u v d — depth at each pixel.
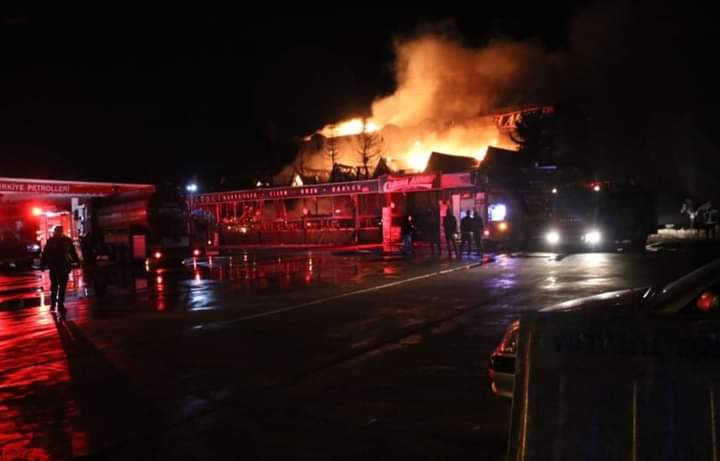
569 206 25.48
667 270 16.05
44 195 27.14
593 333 2.69
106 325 11.16
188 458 4.84
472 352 7.84
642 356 2.60
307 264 22.62
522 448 2.70
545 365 2.73
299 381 6.88
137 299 14.67
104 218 27.34
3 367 8.21
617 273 15.63
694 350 2.53
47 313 12.98
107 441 5.30
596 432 2.61
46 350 9.21
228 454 4.88
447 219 23.44
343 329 9.69
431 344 8.38
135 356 8.52
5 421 5.95
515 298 12.12
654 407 2.55
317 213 36.03
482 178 27.80
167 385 6.96
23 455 5.07
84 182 27.94
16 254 28.73
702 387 2.50
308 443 5.03
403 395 6.19
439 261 21.36
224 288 16.05
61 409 6.26
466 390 6.26
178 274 20.91
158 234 24.20
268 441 5.12
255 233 38.78
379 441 5.01
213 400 6.31
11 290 18.31
